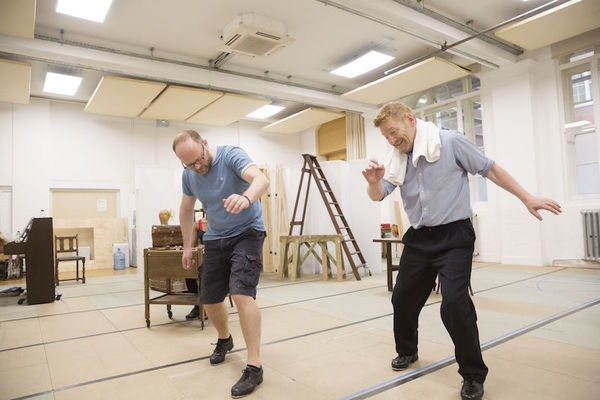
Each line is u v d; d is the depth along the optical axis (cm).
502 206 716
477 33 619
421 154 184
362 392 194
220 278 232
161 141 1012
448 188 187
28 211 855
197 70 742
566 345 252
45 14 551
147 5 549
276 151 1192
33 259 481
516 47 685
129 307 439
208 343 290
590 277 526
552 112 673
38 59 634
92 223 905
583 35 637
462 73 720
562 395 181
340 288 518
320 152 1166
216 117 960
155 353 270
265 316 365
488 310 354
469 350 178
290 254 673
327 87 902
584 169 652
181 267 334
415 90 808
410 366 225
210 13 574
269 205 721
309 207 692
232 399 193
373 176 199
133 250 909
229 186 214
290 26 622
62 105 902
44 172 875
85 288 598
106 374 233
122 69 684
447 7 583
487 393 186
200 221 400
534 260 674
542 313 338
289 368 230
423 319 331
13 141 848
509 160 706
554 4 517
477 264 711
